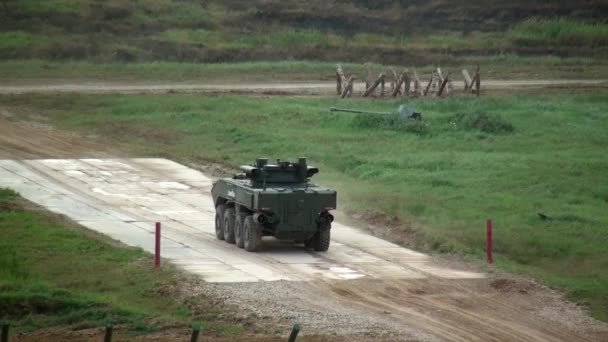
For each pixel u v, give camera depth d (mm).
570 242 110562
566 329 84188
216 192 115375
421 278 97562
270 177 109000
